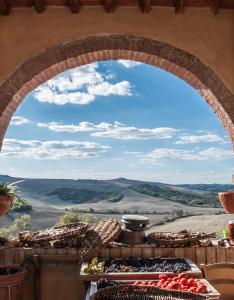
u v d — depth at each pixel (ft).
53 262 18.19
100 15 18.65
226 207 17.79
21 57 18.56
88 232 18.22
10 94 18.44
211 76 18.53
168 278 14.15
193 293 11.59
